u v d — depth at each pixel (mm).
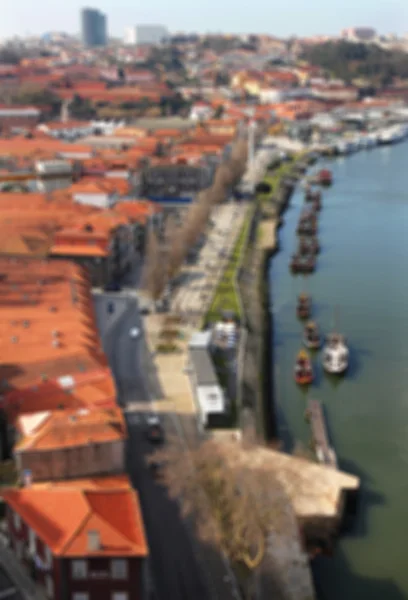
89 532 97188
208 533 119688
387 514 147125
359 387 198250
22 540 106125
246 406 172375
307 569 121125
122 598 99375
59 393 144500
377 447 170375
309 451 167250
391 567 133500
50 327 176000
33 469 122312
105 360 167750
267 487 124875
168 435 154125
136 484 135000
